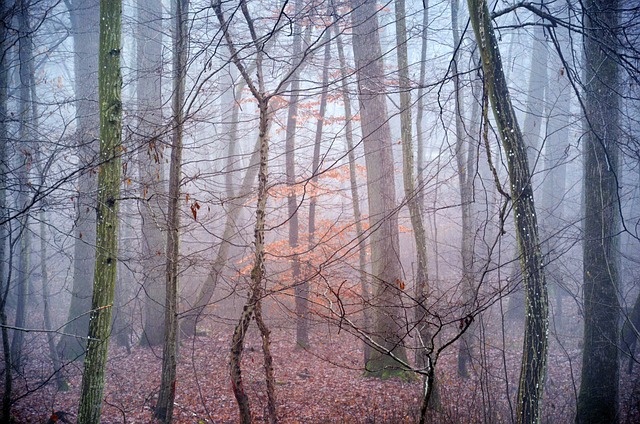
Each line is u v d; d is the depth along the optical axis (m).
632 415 8.97
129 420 9.50
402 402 9.82
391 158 11.55
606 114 8.07
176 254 7.17
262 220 6.45
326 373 12.11
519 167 5.82
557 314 15.41
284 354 13.45
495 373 11.38
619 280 9.28
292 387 11.25
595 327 8.40
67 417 9.78
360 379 11.48
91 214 13.24
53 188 5.75
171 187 7.40
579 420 8.52
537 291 5.77
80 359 13.31
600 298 8.34
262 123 6.54
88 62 14.69
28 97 12.16
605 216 8.24
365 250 12.83
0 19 7.82
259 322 6.38
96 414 6.62
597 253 8.35
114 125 6.82
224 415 9.87
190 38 7.00
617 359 8.33
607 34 6.83
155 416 7.70
